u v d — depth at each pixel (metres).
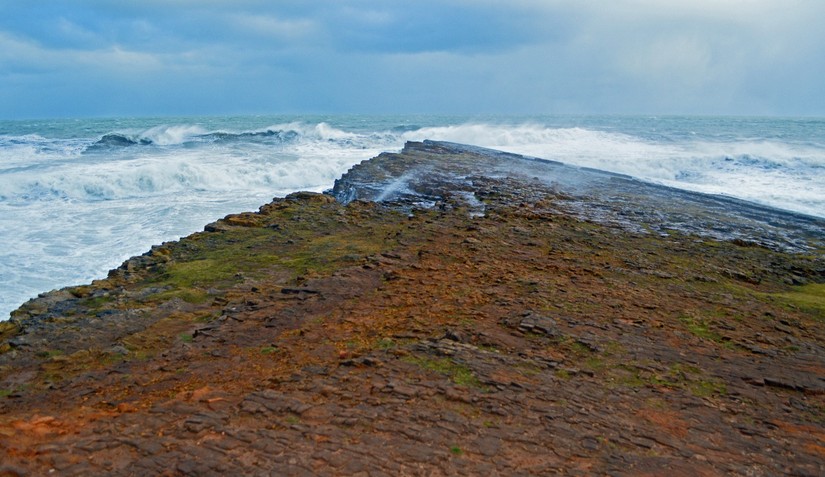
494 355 7.34
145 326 9.00
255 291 10.36
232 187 26.75
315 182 28.73
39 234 17.89
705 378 7.17
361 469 4.92
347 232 14.88
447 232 14.46
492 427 5.69
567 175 26.17
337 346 7.76
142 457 5.06
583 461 5.20
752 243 15.42
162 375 7.16
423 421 5.75
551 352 7.61
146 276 11.84
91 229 18.55
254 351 7.77
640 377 7.07
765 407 6.55
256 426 5.63
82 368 7.62
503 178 24.27
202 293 10.47
